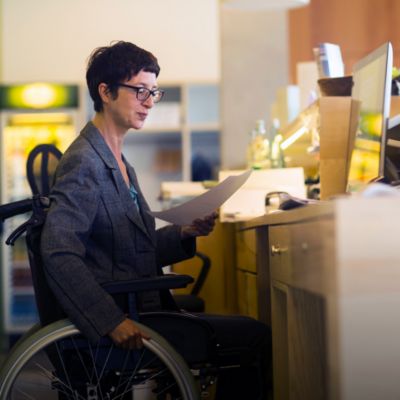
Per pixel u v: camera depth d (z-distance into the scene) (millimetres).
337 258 1234
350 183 2486
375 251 1235
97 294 2018
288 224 1862
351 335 1234
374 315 1234
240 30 5926
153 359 2096
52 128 7488
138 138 7836
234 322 2303
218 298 3992
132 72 2396
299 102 4160
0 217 2154
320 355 1756
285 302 2240
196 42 7668
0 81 7617
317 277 1404
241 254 3486
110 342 2062
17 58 7641
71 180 2156
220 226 3973
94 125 2330
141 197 2514
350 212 1236
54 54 7641
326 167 2742
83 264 2051
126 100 2402
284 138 3580
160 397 2164
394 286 1235
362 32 5762
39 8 7648
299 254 1636
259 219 2486
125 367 2086
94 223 2211
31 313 7414
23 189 7477
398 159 2369
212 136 7793
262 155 3857
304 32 5910
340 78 2834
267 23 5914
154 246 2293
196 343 2135
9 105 7434
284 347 2256
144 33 7664
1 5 7633
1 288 7312
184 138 7355
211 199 2199
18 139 7488
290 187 3203
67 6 7656
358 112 2590
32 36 7652
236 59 5926
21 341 2236
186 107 7379
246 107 5926
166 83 7379
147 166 7898
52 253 2031
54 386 2111
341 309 1233
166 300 2264
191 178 7625
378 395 1246
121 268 2227
